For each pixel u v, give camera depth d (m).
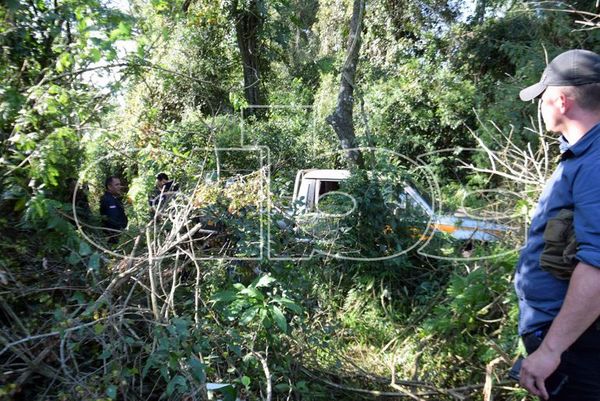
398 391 3.60
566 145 2.17
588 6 8.55
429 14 12.06
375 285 5.40
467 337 3.85
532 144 7.50
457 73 11.27
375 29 12.91
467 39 11.14
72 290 3.04
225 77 12.17
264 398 3.12
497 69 10.89
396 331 4.75
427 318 4.48
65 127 3.14
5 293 2.78
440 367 3.84
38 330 2.73
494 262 3.97
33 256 3.05
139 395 2.83
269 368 3.32
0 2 3.38
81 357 2.80
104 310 2.89
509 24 10.28
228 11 11.71
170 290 3.39
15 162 3.10
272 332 3.40
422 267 5.56
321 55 14.45
